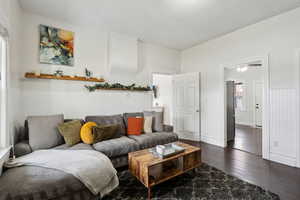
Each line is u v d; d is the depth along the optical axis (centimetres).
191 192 189
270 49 285
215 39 384
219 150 342
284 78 267
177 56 474
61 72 296
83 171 156
